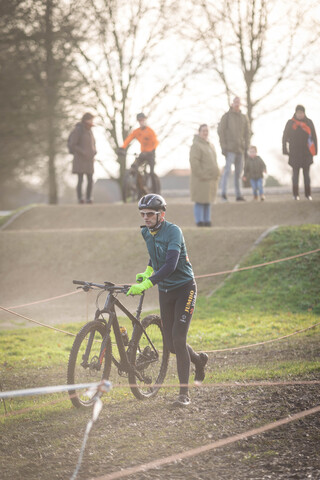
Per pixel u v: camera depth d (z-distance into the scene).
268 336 13.60
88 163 28.45
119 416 7.90
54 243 23.58
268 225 24.42
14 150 42.53
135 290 7.92
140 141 25.98
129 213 28.12
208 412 7.92
